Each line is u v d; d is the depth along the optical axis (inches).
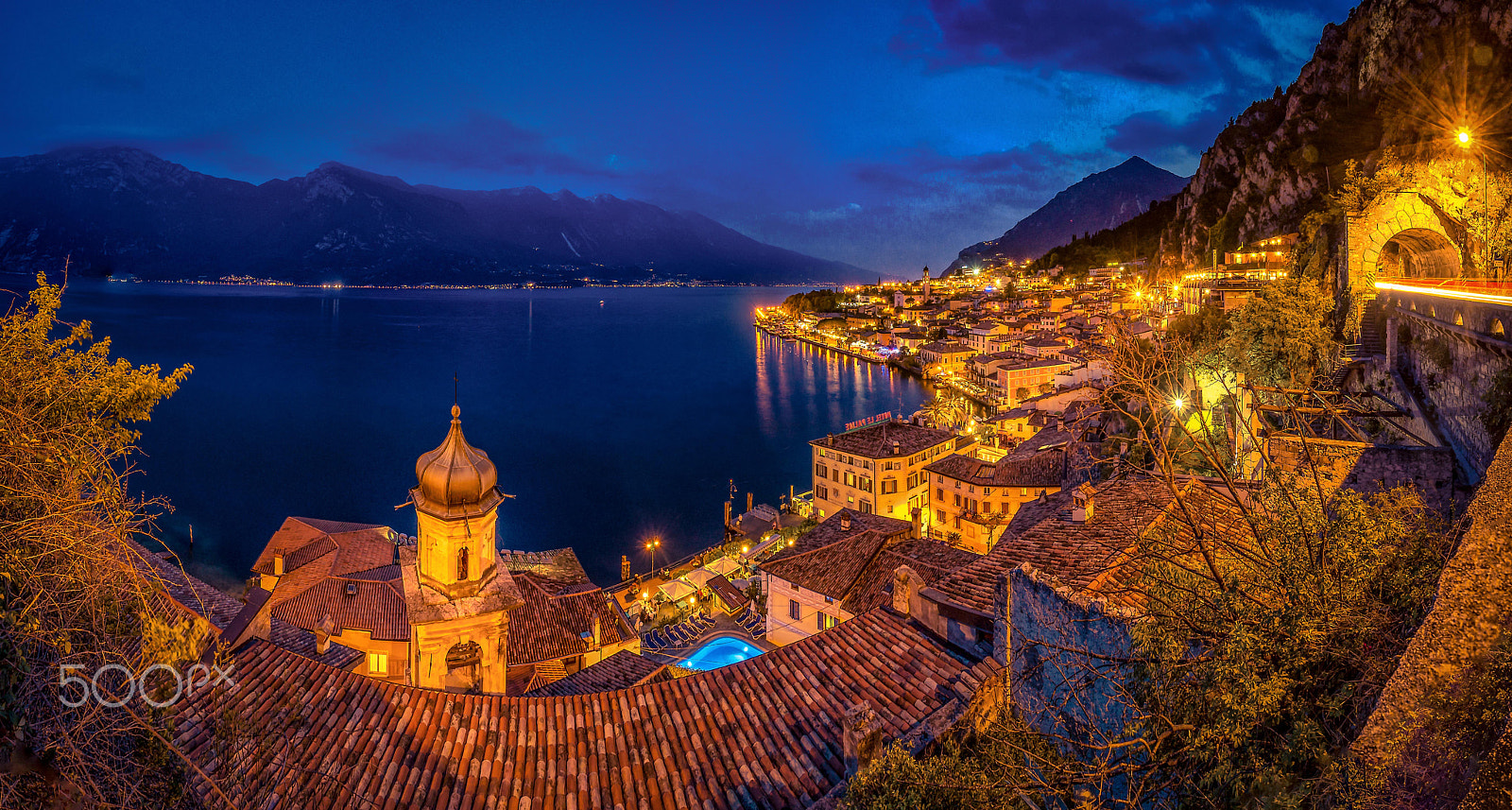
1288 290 1701.5
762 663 775.7
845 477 3368.6
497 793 617.6
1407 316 1293.1
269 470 4534.9
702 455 5324.8
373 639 1694.1
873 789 520.1
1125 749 499.5
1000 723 577.9
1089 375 4761.3
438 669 1080.2
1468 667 353.7
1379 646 444.8
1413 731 354.0
